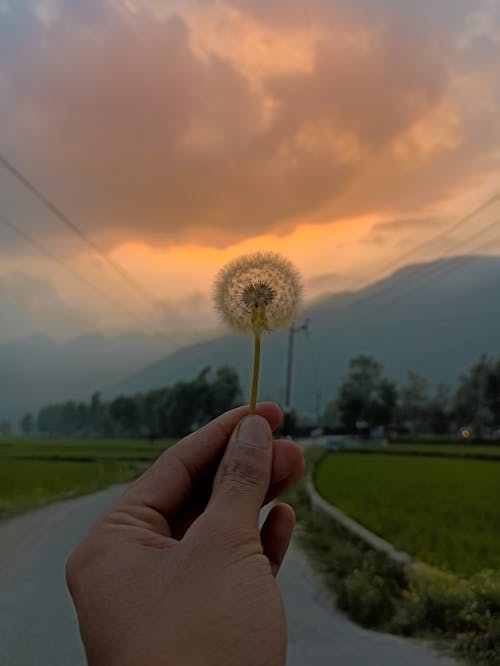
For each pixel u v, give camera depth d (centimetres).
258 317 172
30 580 1117
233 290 176
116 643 136
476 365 11181
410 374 13238
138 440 12825
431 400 12556
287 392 5834
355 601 866
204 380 11025
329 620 848
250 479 158
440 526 1602
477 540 1375
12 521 1936
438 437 10012
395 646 733
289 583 1060
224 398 10756
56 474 4262
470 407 11131
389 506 2089
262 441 165
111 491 3184
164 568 144
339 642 753
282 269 177
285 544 186
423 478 3347
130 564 147
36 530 1745
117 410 14462
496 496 2417
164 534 167
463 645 698
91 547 155
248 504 155
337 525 1599
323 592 994
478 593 783
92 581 147
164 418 11656
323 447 7019
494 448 7194
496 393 10731
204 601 138
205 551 145
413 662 675
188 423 11044
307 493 2456
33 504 2397
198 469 182
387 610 852
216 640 134
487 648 672
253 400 174
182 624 136
